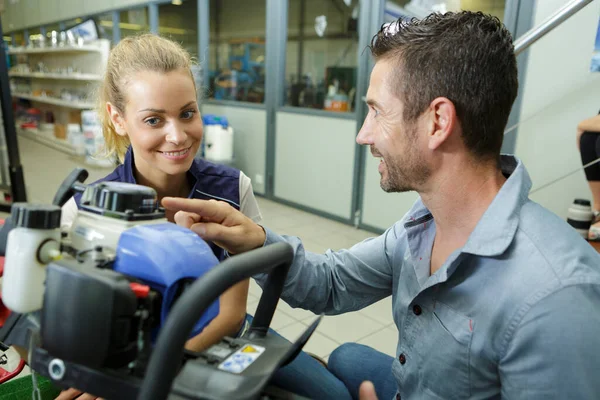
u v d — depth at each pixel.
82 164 6.08
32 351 0.52
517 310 0.66
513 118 2.70
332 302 1.04
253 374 0.52
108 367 0.47
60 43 6.77
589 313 0.61
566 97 2.48
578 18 2.37
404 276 0.93
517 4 2.62
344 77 3.85
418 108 0.72
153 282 0.52
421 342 0.82
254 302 2.41
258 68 4.84
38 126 8.65
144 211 0.57
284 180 4.46
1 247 0.60
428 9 3.15
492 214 0.73
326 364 1.26
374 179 3.61
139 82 0.90
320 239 3.52
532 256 0.68
